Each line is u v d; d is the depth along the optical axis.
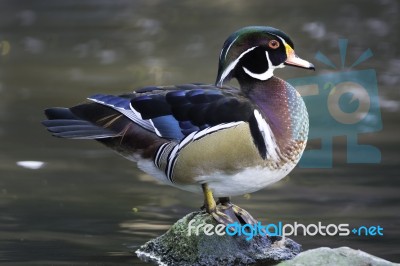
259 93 9.83
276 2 25.28
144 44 21.89
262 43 9.91
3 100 17.58
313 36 21.70
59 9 25.52
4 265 9.77
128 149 9.67
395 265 8.92
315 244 10.48
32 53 21.47
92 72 19.66
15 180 13.11
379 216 11.45
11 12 25.12
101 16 24.72
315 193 12.44
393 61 19.58
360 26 22.48
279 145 9.56
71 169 13.69
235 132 9.35
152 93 9.70
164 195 12.50
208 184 9.68
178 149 9.45
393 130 15.20
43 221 11.34
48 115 9.77
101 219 11.43
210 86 9.91
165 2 26.11
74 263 9.86
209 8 25.11
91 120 9.66
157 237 10.37
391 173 13.24
